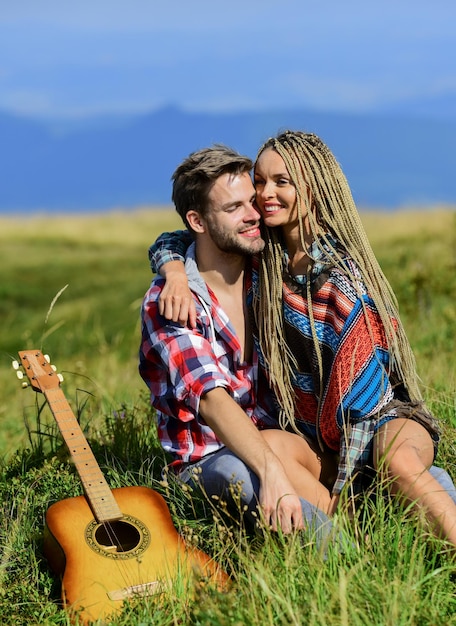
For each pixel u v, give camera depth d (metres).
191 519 4.05
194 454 4.17
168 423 4.29
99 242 51.44
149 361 4.24
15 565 3.76
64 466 4.59
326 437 4.13
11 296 28.58
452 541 3.51
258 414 4.38
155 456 4.65
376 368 3.96
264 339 4.25
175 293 4.09
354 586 3.16
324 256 4.10
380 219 42.12
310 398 4.20
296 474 3.94
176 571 3.45
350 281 4.04
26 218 69.44
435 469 3.96
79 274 34.44
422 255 14.77
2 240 49.66
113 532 3.64
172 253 4.40
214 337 4.22
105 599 3.31
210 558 3.57
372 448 3.96
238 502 3.69
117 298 27.78
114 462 4.76
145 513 3.77
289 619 3.00
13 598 3.50
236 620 3.00
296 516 3.62
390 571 3.28
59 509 3.76
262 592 3.17
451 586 3.30
